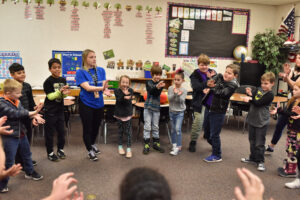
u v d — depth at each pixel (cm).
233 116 588
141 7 558
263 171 308
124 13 553
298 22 570
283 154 365
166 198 62
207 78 340
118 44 562
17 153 275
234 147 391
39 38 529
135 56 573
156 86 339
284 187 271
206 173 300
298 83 270
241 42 624
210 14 594
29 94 293
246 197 72
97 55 557
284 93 567
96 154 351
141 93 483
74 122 517
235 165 325
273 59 585
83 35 545
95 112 321
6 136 231
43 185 264
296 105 276
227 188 266
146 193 60
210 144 363
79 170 301
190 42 596
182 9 578
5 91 232
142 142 406
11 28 516
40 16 522
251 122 310
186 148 382
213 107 316
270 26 636
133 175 66
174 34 584
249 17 616
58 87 307
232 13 605
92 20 543
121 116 344
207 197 247
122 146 385
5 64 523
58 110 316
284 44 561
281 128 349
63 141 333
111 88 532
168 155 353
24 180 274
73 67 545
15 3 510
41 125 484
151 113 362
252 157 328
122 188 65
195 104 354
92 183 270
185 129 482
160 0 564
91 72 313
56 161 325
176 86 343
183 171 304
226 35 611
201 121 358
